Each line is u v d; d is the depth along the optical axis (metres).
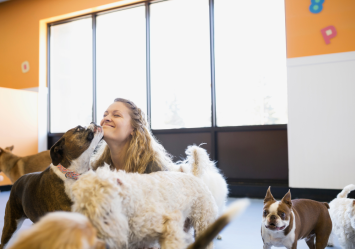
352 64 3.90
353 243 1.99
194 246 0.59
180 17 5.29
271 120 4.64
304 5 4.16
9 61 6.61
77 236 0.42
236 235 2.50
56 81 6.43
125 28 5.75
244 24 4.86
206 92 5.06
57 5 6.20
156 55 5.43
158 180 1.12
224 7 4.98
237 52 4.88
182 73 5.23
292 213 1.55
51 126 6.46
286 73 4.37
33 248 0.40
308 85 4.09
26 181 1.62
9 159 4.00
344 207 2.05
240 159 4.79
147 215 0.96
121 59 5.76
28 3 6.49
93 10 5.94
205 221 1.24
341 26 3.97
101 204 0.83
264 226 1.60
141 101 5.56
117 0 5.62
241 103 4.83
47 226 0.43
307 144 4.07
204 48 5.11
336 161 3.92
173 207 1.09
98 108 5.94
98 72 5.96
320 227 1.76
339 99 3.94
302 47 4.14
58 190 1.44
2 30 6.71
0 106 5.52
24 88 6.42
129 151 1.56
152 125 5.42
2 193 5.09
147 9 5.49
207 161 1.70
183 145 5.21
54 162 1.49
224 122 4.93
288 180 4.46
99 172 0.92
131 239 0.96
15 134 5.75
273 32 4.69
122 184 0.93
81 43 6.16
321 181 3.98
